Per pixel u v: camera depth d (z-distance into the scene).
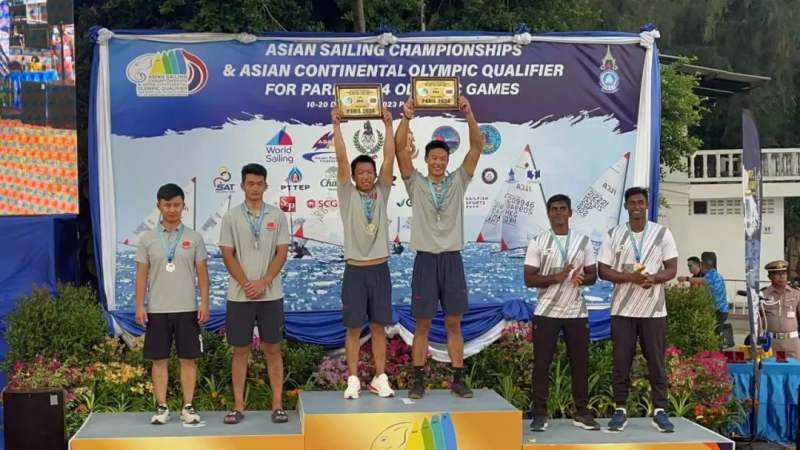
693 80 13.88
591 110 9.03
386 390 7.35
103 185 8.59
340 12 11.02
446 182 7.30
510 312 8.79
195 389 8.12
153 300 6.97
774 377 8.60
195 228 8.69
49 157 8.59
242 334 7.05
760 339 8.87
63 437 7.07
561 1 11.82
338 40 8.80
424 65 8.88
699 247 22.75
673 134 13.72
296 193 8.79
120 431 6.77
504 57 8.93
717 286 12.30
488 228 8.93
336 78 8.81
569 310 7.29
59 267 8.96
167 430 6.81
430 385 8.38
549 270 7.30
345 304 7.22
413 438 6.70
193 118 8.70
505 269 8.93
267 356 7.20
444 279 7.25
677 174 18.83
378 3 10.72
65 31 8.60
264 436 6.67
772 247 22.19
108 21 10.93
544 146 8.99
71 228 9.68
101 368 7.93
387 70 8.84
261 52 8.74
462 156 8.91
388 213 8.84
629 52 9.06
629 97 9.06
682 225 18.97
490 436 6.76
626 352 7.32
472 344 8.73
